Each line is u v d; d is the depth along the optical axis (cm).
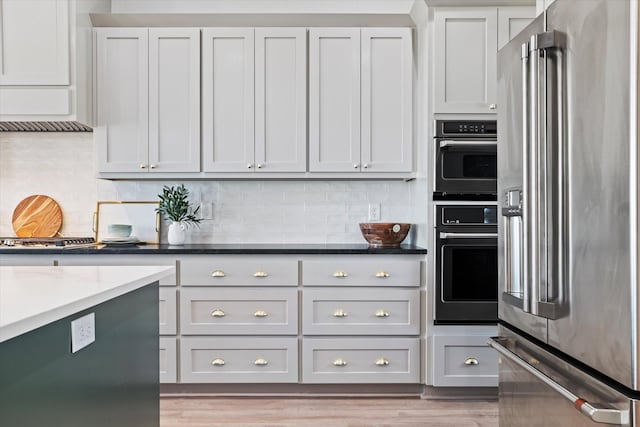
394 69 329
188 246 334
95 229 357
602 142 136
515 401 195
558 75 157
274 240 363
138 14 325
